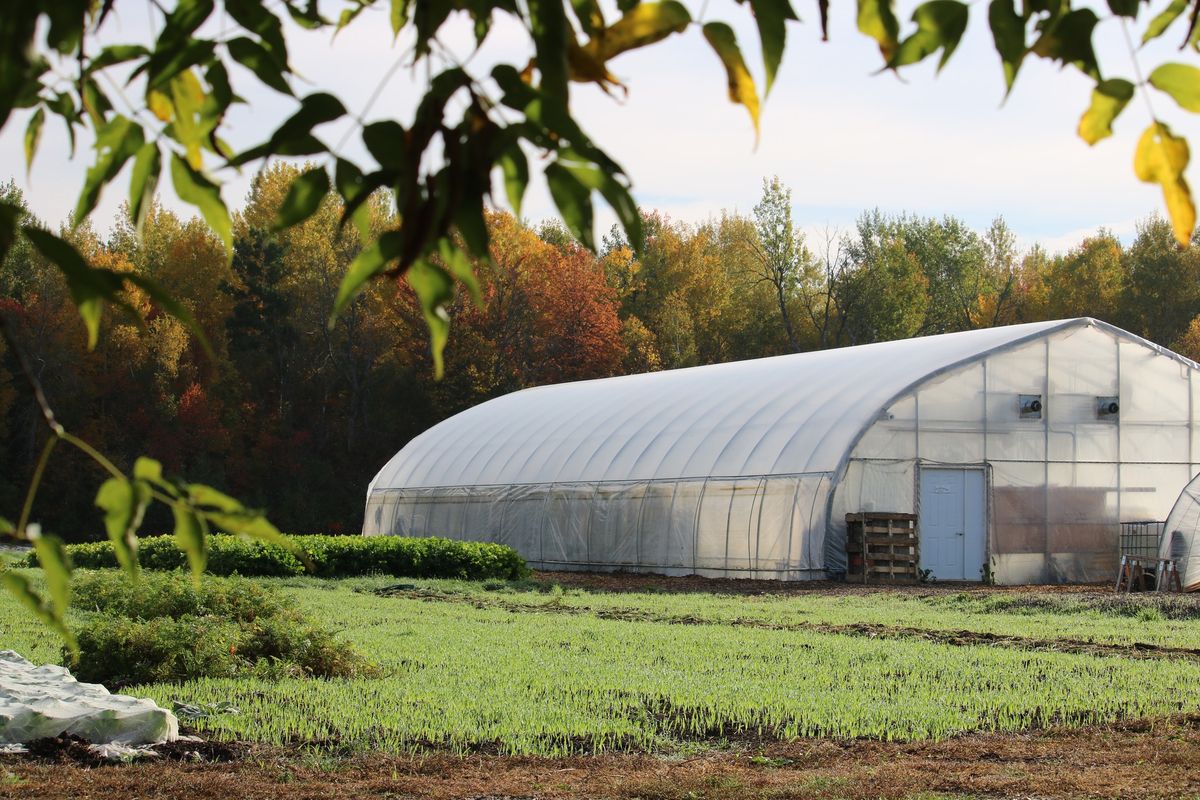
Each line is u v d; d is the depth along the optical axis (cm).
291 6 236
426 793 746
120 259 5816
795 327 7062
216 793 743
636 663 1283
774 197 6588
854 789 754
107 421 5459
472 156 174
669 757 864
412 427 5778
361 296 5922
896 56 210
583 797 736
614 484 3108
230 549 2652
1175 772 801
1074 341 2908
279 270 6072
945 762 844
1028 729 959
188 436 5575
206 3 203
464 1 185
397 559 2753
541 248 5938
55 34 177
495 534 3434
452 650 1378
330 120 179
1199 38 241
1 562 184
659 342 6581
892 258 7000
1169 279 6481
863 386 2844
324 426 6006
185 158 212
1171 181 214
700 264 6912
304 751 866
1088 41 205
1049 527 2859
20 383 5306
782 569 2673
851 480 2684
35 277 5512
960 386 2802
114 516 190
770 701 1048
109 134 209
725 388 3275
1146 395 2973
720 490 2831
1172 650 1443
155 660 1167
